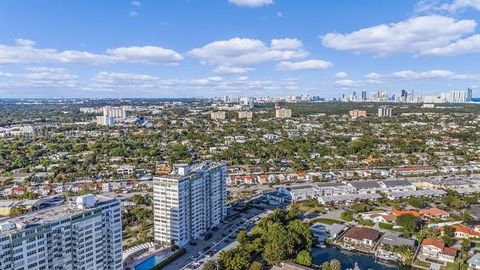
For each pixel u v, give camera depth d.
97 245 186.62
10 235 151.50
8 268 151.75
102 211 189.38
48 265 166.12
